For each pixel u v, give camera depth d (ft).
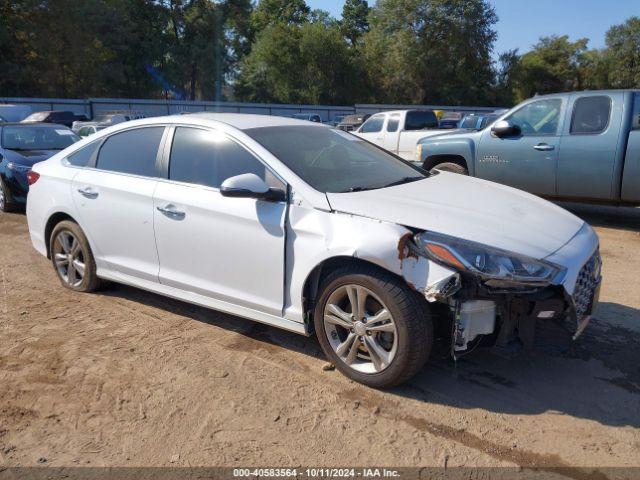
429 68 173.37
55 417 10.17
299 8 220.64
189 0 182.09
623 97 22.82
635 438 9.41
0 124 32.37
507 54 192.75
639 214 28.12
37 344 13.04
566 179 24.44
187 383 11.25
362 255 10.28
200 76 186.39
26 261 20.12
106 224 14.78
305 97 184.03
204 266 12.89
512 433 9.57
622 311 14.80
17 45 140.87
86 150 15.92
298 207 11.38
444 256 9.73
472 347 10.53
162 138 14.06
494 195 12.57
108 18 153.58
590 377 11.37
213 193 12.65
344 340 11.43
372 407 10.36
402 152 45.19
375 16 182.60
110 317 14.60
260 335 13.43
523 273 9.73
